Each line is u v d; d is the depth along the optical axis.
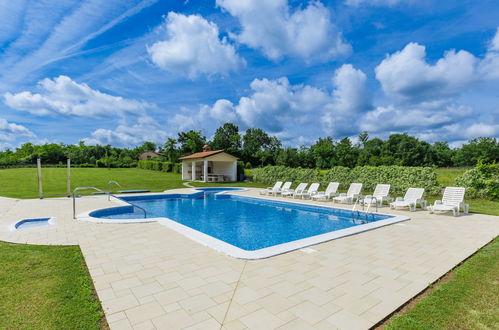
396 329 2.62
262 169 25.22
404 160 53.31
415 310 2.98
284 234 8.09
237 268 4.22
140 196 15.59
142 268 4.21
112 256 4.80
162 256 4.80
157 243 5.65
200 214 11.50
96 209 10.26
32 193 15.94
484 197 12.26
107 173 34.12
